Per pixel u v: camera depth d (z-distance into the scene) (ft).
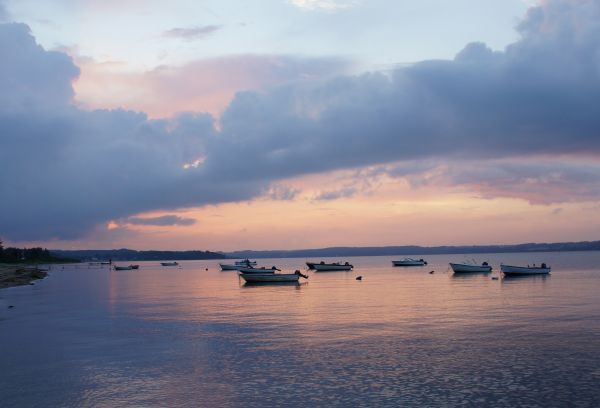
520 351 108.37
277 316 167.12
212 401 80.02
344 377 91.04
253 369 97.55
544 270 386.11
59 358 109.40
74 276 570.46
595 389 82.69
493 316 158.92
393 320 153.79
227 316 170.30
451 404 76.84
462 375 91.30
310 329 139.54
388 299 218.79
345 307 189.78
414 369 95.50
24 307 211.20
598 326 137.18
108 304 221.66
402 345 116.26
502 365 97.40
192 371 97.09
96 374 96.17
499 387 84.33
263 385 87.40
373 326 143.02
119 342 126.11
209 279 467.11
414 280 365.81
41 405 79.87
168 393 84.28
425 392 82.33
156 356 109.91
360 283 339.16
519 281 328.49
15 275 447.01
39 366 102.73
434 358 103.45
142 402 80.23
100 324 156.87
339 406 76.64
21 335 138.00
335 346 116.26
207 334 135.23
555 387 83.97
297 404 77.87
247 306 200.03
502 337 123.65
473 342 118.32
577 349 109.50
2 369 100.73
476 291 253.44
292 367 98.32
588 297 214.07
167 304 216.74
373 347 114.52
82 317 174.91
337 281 368.68
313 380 89.66
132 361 105.70
